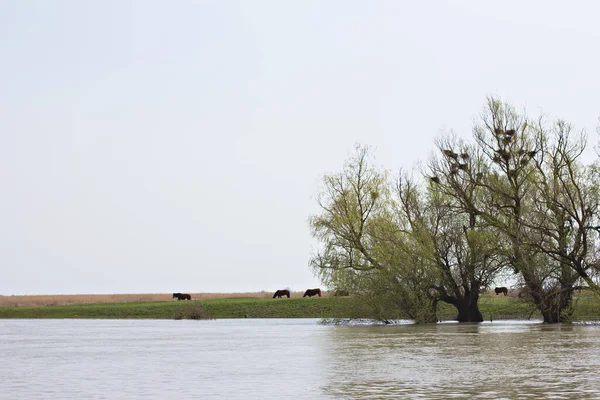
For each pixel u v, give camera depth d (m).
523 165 55.47
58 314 87.00
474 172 57.00
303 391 17.53
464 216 59.44
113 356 28.80
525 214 55.78
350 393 17.09
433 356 26.95
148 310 85.75
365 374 21.03
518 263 56.31
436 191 59.19
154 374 21.77
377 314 58.88
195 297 120.38
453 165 57.22
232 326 59.38
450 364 23.77
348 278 58.78
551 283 57.44
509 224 56.22
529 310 59.62
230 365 24.48
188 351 31.28
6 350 32.59
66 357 28.48
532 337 38.53
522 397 16.17
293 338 40.31
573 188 54.53
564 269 56.12
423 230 58.19
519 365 23.27
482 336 39.84
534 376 20.08
